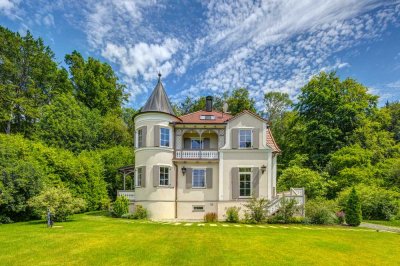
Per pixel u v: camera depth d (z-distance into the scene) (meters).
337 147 34.59
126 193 23.33
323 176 30.41
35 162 20.98
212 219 20.42
